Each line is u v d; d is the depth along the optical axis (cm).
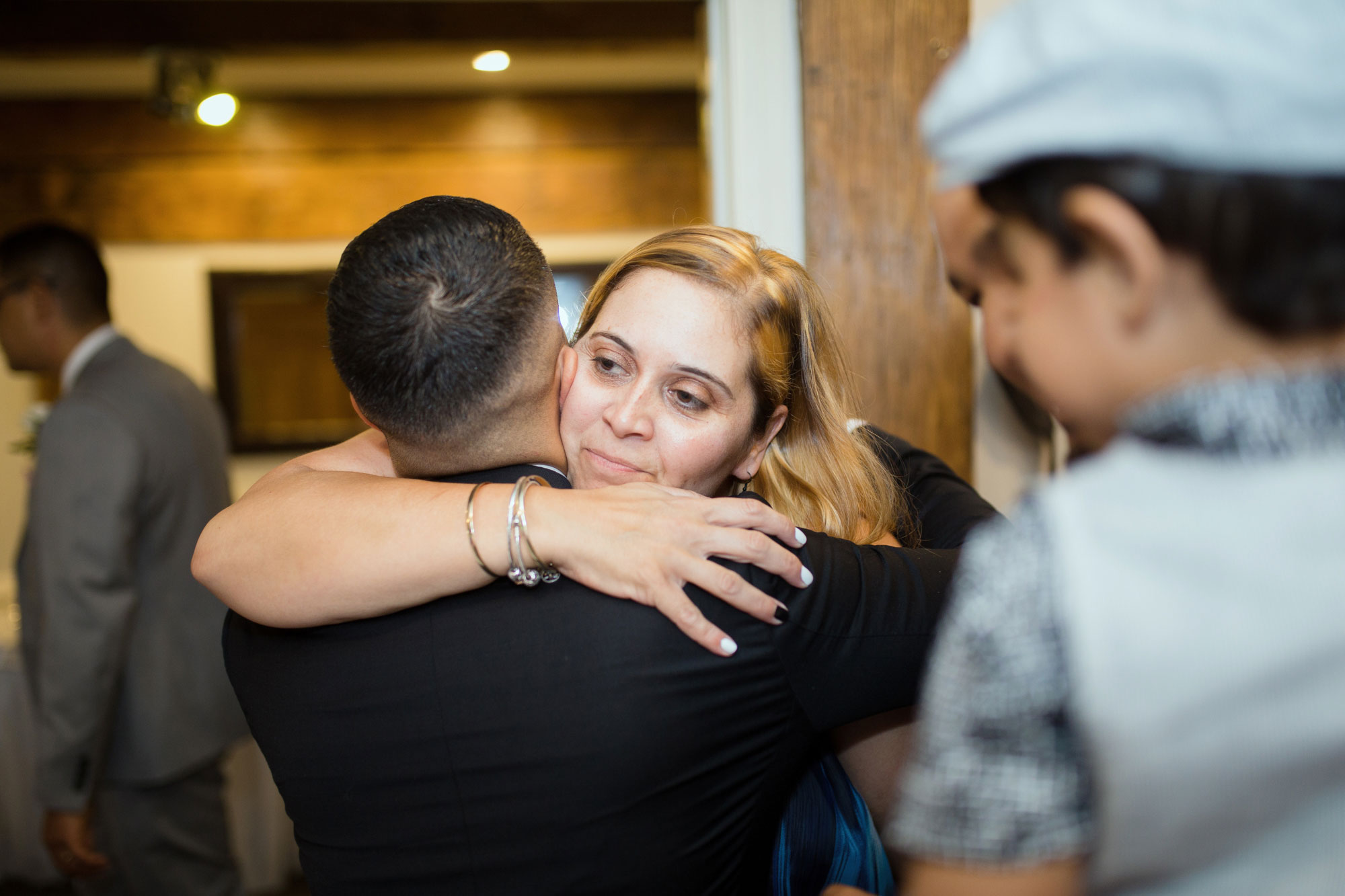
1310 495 39
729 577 68
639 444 93
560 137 395
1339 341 41
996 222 46
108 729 178
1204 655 38
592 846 68
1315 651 37
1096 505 42
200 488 198
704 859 71
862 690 74
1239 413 41
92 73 354
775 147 163
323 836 75
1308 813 39
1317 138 37
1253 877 40
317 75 370
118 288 377
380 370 70
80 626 170
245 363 381
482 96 391
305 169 385
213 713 198
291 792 75
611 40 329
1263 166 38
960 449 159
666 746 67
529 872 69
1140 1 39
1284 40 37
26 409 366
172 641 190
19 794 255
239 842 257
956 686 43
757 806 74
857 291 157
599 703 67
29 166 373
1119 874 41
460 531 68
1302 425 40
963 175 46
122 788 188
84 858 174
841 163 156
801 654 71
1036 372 48
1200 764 38
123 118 375
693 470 95
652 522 70
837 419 108
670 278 94
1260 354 42
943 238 50
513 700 68
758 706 70
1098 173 41
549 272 76
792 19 161
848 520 108
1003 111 43
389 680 70
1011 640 41
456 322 69
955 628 44
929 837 43
